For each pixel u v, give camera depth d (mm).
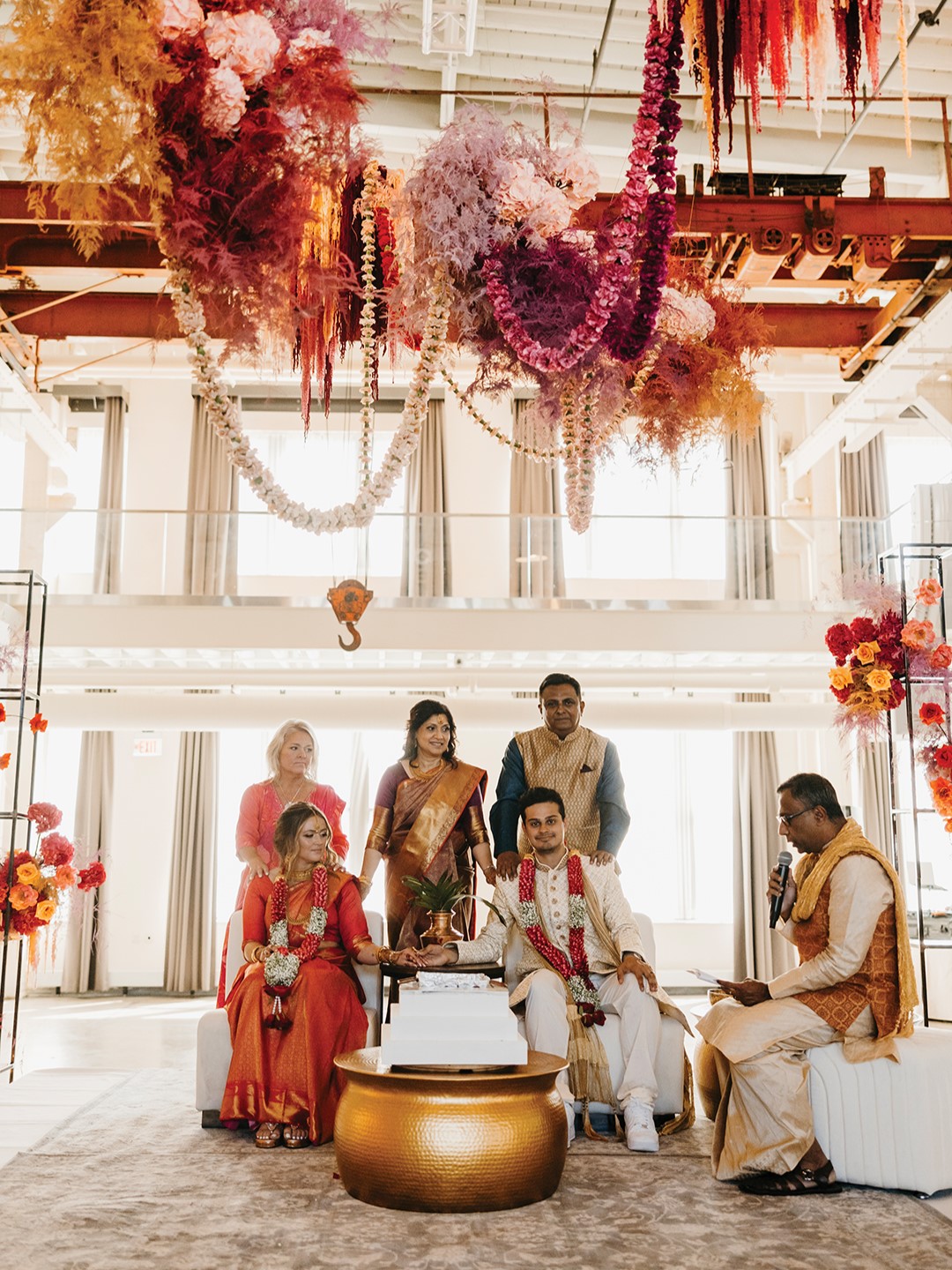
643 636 8672
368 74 8414
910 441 12867
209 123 2928
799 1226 3156
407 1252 2914
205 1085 4340
